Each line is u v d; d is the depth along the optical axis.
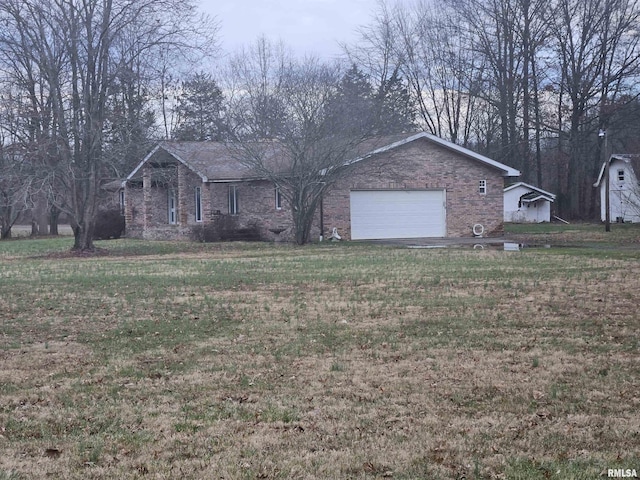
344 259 21.56
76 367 8.47
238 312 11.91
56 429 6.27
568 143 54.31
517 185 57.28
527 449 5.55
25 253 28.36
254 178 31.55
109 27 25.75
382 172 32.16
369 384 7.44
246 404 6.86
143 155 28.36
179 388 7.46
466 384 7.38
